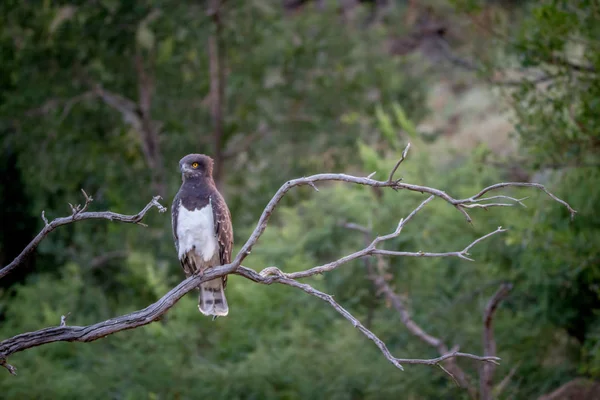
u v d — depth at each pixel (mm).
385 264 11703
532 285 12180
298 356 12539
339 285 14211
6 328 15438
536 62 11117
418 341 12656
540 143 11000
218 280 8008
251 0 18562
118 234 17859
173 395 12836
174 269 17703
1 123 17484
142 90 18500
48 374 13461
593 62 10727
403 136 18500
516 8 14953
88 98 17984
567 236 10594
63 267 18469
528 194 12070
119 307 16594
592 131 10531
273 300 13938
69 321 15664
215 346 13961
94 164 17547
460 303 12961
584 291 12109
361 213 14219
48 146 17594
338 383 12000
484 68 12297
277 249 14633
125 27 17859
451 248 12875
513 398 11344
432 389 12109
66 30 17719
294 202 18453
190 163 8117
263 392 12297
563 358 13141
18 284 18297
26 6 17578
